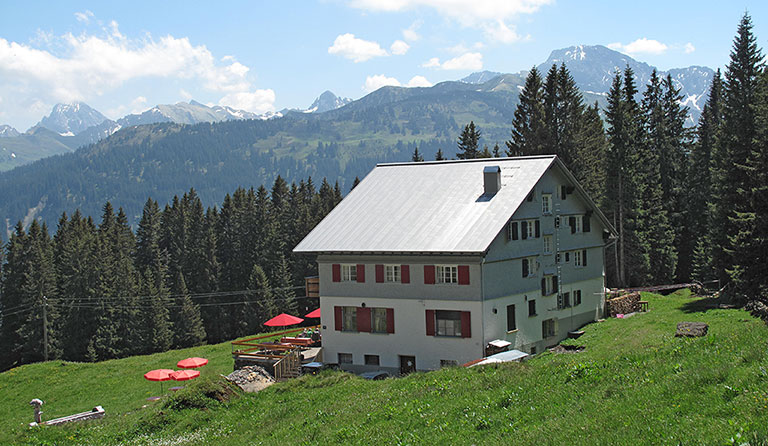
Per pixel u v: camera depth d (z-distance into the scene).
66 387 50.56
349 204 50.28
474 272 41.00
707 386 14.66
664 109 92.50
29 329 87.62
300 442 21.64
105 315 88.12
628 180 73.50
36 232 109.81
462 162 51.59
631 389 16.56
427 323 42.59
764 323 19.97
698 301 58.97
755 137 51.62
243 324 94.88
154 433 28.44
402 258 43.31
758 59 66.62
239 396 31.84
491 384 22.64
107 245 102.44
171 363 56.38
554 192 50.06
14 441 30.20
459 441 17.11
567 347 44.81
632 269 74.50
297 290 98.88
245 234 107.00
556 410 17.08
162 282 93.12
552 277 49.44
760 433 11.26
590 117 95.44
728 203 55.84
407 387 26.47
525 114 85.81
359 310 45.28
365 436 20.19
